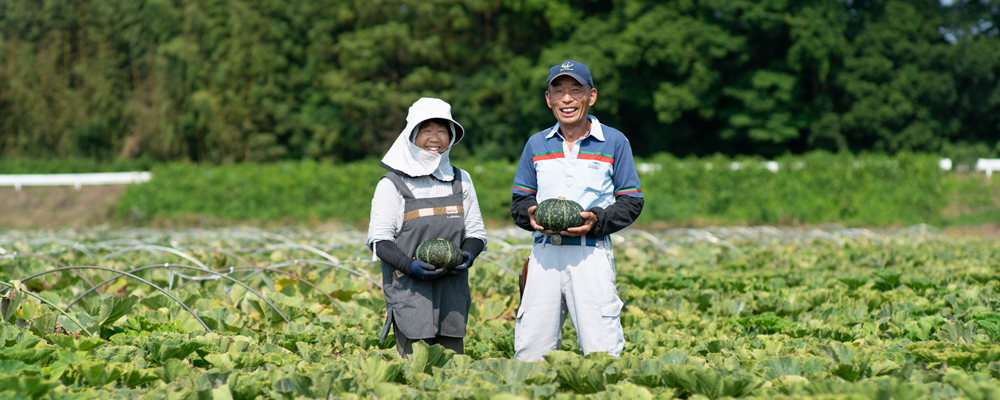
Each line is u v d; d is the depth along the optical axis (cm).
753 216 2288
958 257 1051
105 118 3891
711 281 793
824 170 2345
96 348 397
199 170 2605
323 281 779
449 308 403
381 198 395
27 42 4038
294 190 2525
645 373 347
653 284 794
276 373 333
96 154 3925
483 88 3547
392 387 312
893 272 730
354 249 1145
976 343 398
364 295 689
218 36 3588
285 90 3609
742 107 3238
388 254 386
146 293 740
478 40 3788
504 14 3616
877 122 3189
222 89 3531
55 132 3953
